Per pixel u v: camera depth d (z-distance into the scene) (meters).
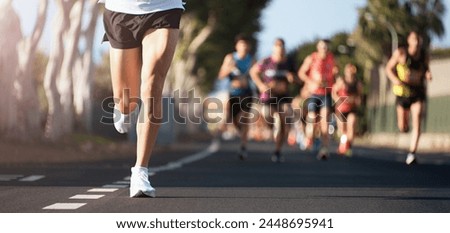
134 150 51.44
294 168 32.78
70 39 50.03
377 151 62.25
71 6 46.56
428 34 109.12
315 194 19.78
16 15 41.88
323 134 42.81
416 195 19.66
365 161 40.09
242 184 22.92
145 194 18.23
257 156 47.75
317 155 48.38
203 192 20.02
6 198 18.17
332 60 41.84
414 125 34.53
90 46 55.09
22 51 42.69
